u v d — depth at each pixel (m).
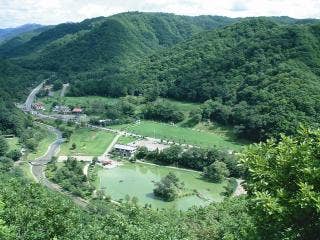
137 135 196.88
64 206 38.50
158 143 180.75
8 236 30.00
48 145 184.50
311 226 21.38
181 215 79.06
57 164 154.62
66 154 170.88
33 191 53.16
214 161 150.12
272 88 191.75
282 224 21.70
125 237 33.19
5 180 88.00
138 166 157.38
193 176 146.50
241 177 143.88
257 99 191.50
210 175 142.12
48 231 35.19
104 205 105.81
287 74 197.38
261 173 22.64
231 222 49.66
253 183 22.98
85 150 175.88
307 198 20.05
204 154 154.00
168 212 87.12
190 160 155.50
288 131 162.00
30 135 190.38
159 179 142.12
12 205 44.50
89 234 34.91
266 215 21.73
